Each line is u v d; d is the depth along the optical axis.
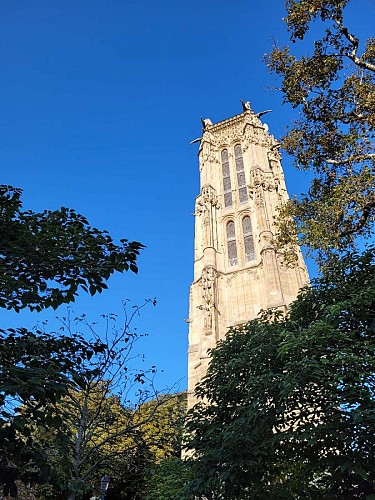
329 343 13.59
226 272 46.22
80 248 8.72
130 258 8.97
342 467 10.73
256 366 16.30
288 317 18.48
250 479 13.91
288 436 12.79
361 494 12.37
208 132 63.75
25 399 6.09
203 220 51.22
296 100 17.22
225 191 55.91
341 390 12.28
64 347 8.78
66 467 6.80
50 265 8.27
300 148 17.38
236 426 14.22
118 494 23.14
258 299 42.25
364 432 11.06
